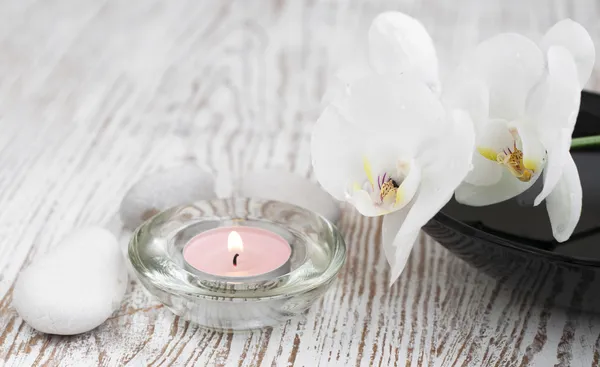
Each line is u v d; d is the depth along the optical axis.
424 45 0.40
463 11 0.75
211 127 0.58
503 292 0.44
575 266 0.37
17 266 0.45
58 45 0.69
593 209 0.43
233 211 0.44
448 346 0.41
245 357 0.40
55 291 0.40
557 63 0.37
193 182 0.47
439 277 0.45
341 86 0.40
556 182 0.37
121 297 0.42
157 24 0.73
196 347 0.41
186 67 0.66
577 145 0.43
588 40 0.39
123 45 0.69
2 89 0.62
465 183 0.40
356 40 0.70
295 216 0.43
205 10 0.77
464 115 0.37
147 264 0.40
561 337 0.41
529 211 0.42
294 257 0.41
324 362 0.40
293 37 0.71
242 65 0.66
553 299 0.39
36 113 0.59
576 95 0.37
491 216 0.42
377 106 0.38
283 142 0.57
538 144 0.38
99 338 0.41
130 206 0.46
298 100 0.62
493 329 0.41
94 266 0.41
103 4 0.78
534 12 0.74
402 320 0.42
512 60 0.39
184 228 0.43
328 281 0.39
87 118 0.59
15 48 0.68
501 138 0.39
